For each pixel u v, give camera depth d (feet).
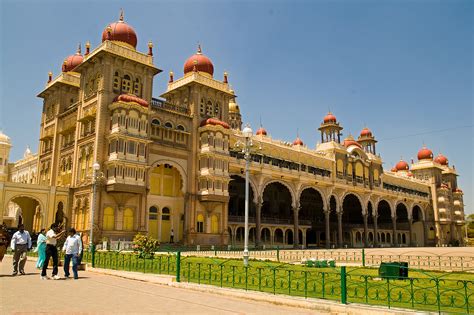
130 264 61.46
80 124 128.77
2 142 206.59
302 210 219.20
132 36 130.11
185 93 147.43
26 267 64.54
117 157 112.88
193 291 43.42
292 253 113.80
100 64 123.44
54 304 33.37
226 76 155.33
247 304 36.45
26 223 146.00
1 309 30.73
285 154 171.01
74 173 126.41
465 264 93.20
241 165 149.59
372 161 220.84
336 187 192.44
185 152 137.18
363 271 63.67
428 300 37.50
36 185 120.78
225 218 143.33
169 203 136.05
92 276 55.16
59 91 148.25
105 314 30.35
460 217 289.33
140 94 128.57
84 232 114.62
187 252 112.37
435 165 276.41
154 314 30.86
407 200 248.93
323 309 34.30
